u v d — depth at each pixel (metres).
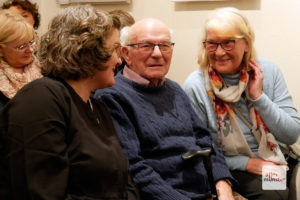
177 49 2.37
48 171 0.87
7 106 0.91
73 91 1.00
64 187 0.88
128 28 1.53
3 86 1.62
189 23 2.32
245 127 1.75
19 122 0.87
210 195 1.45
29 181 0.84
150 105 1.46
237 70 1.75
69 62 0.97
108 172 0.99
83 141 0.95
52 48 0.98
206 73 1.78
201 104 1.75
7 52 1.63
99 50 1.00
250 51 1.70
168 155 1.42
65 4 2.50
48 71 1.00
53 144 0.88
